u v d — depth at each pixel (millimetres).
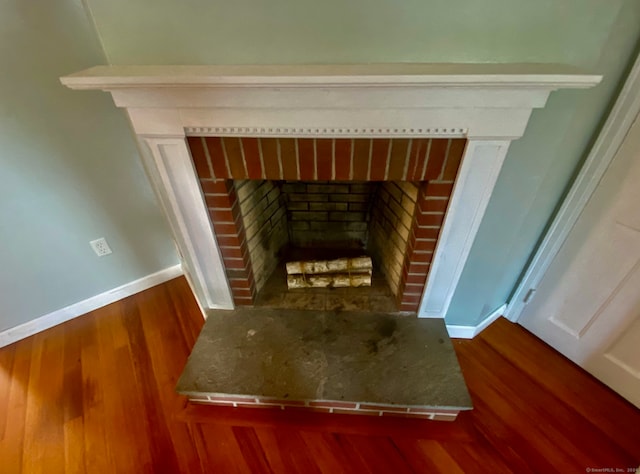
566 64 945
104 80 871
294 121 1022
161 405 1460
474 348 1719
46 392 1508
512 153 1114
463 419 1404
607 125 1199
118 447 1317
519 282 1778
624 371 1452
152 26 952
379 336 1529
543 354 1689
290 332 1550
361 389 1319
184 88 931
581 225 1407
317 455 1295
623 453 1304
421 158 1111
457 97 934
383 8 903
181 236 1474
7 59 1222
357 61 987
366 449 1312
